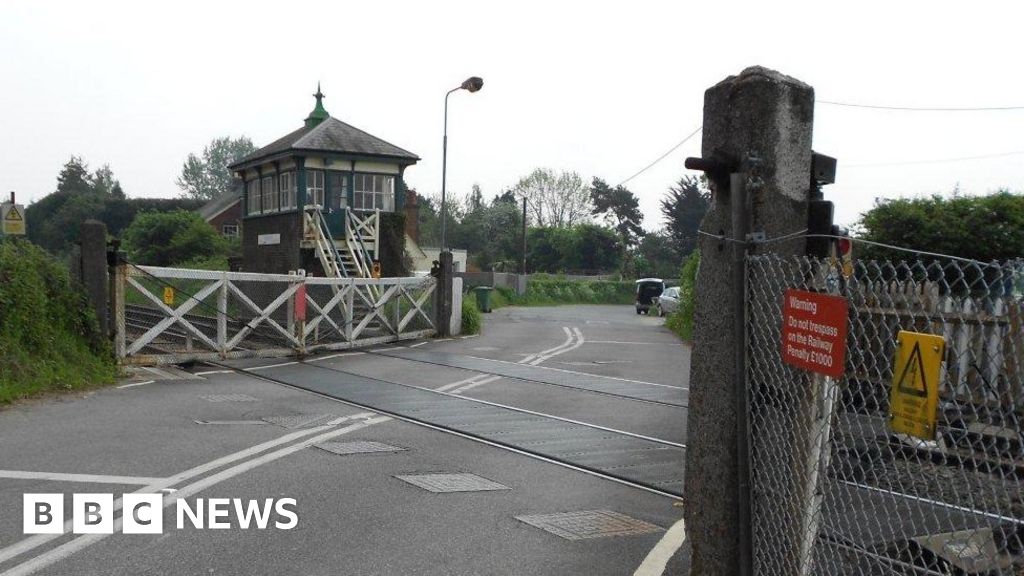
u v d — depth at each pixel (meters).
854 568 4.36
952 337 3.29
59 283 13.20
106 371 13.07
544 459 8.45
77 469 7.27
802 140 4.11
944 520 4.47
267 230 31.62
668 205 87.19
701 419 4.30
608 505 6.76
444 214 30.11
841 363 3.43
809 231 4.12
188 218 54.12
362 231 29.66
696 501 4.32
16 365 11.23
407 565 5.19
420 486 7.12
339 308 19.80
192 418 10.06
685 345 23.89
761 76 4.05
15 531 5.55
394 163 30.53
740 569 4.06
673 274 84.25
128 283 14.62
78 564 5.00
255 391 12.63
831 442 4.13
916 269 15.26
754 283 4.01
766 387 4.00
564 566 5.25
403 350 19.97
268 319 17.25
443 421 10.45
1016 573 3.77
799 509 3.89
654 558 5.42
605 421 10.74
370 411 11.12
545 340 24.44
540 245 79.06
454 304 24.73
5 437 8.54
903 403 3.16
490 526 6.05
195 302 15.85
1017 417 3.13
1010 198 15.73
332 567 5.11
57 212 84.25
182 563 5.08
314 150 28.89
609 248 77.81
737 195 4.03
